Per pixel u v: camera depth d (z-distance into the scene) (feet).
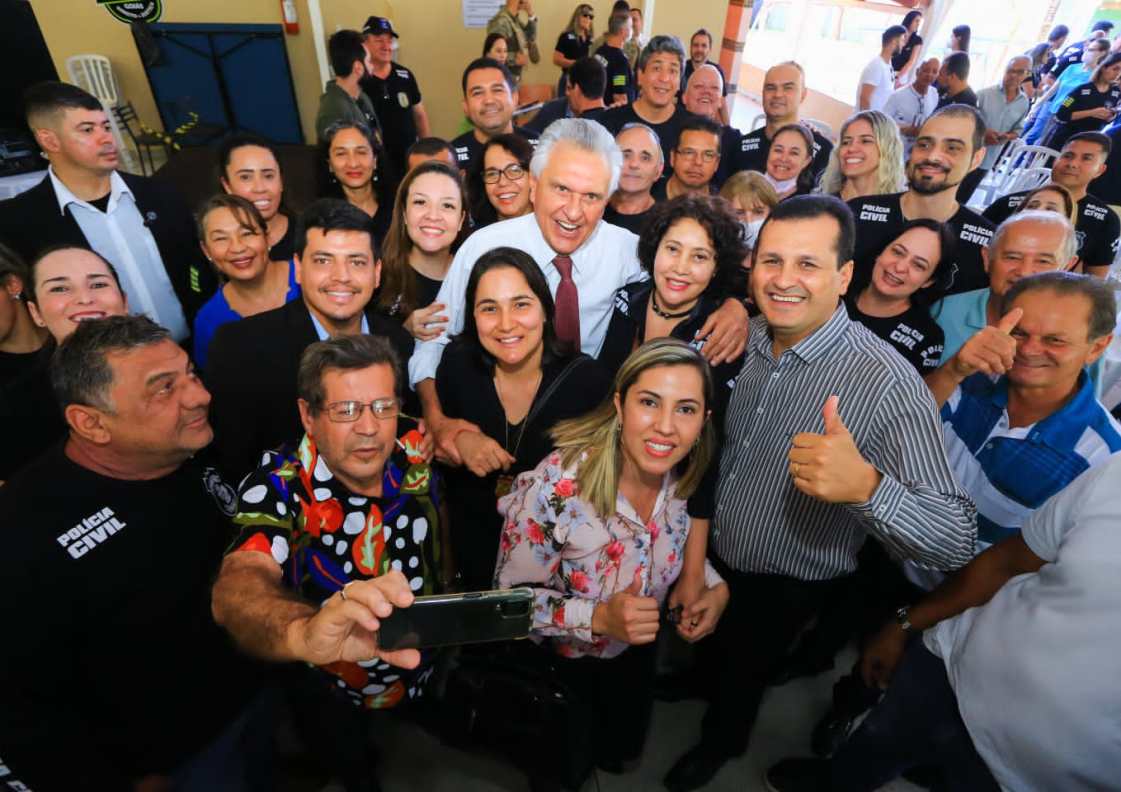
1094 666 3.08
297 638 2.95
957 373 4.65
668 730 6.15
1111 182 13.71
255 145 7.92
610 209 8.42
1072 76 18.72
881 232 7.95
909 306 6.39
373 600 2.77
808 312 4.29
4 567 3.31
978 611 3.83
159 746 4.04
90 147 6.95
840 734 5.85
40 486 3.56
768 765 5.88
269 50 18.12
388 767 5.74
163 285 8.07
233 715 4.28
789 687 6.66
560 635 4.14
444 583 5.00
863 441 4.34
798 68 11.23
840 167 9.45
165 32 17.38
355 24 19.24
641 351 3.79
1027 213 6.01
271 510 3.88
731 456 5.13
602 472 4.01
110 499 3.67
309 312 5.33
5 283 5.35
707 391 3.79
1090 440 4.56
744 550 5.05
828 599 5.74
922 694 4.19
